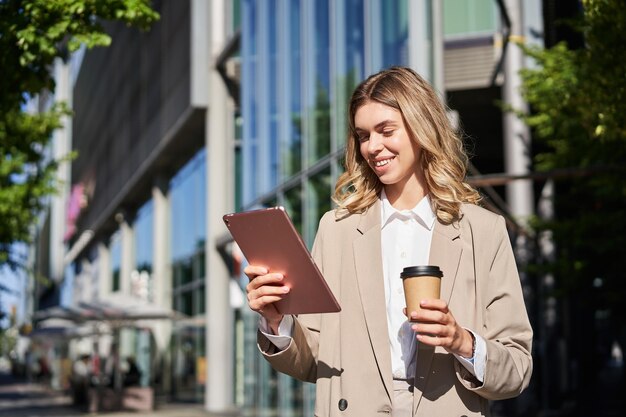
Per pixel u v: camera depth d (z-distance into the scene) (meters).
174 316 21.72
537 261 13.88
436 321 1.84
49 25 5.38
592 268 10.80
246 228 2.01
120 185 33.00
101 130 38.81
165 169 28.38
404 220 2.19
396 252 2.17
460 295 2.09
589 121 5.52
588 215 10.55
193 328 24.34
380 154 2.14
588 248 10.83
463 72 14.55
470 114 16.66
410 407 2.06
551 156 10.42
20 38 5.27
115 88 34.72
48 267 68.62
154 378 26.61
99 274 42.00
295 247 1.97
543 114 9.84
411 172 2.20
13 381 50.56
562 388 15.84
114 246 39.09
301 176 13.90
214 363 21.52
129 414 20.50
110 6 5.50
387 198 2.25
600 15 4.78
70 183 53.66
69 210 53.19
